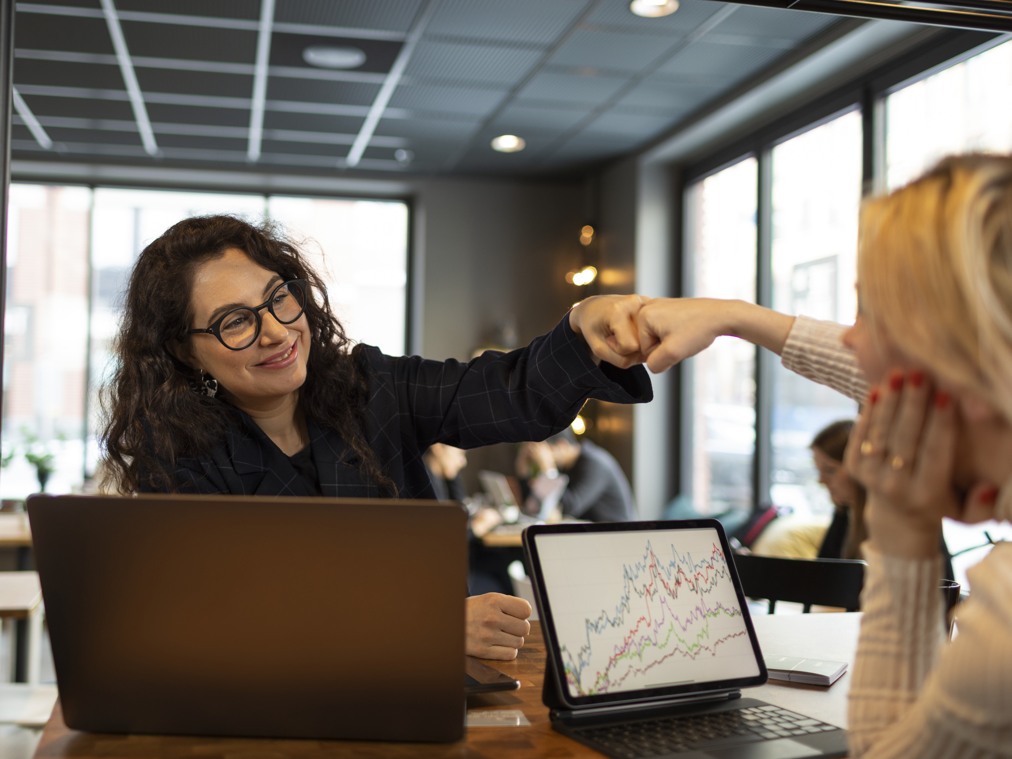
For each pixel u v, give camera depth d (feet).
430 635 3.22
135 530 3.24
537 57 15.90
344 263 25.11
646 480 21.42
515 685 3.84
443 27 14.69
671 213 21.68
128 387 4.86
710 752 3.18
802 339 4.03
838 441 10.15
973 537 10.87
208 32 14.90
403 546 3.18
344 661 3.26
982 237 2.30
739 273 19.31
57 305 23.43
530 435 5.24
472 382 5.30
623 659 3.64
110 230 23.75
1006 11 4.91
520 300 24.64
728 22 14.28
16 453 22.24
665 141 20.12
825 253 16.38
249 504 3.18
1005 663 2.28
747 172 19.10
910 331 2.41
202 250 4.79
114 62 16.20
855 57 14.82
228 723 3.35
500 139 20.90
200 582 3.25
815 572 7.45
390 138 20.93
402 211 25.35
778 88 16.38
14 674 11.43
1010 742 2.36
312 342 5.04
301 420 5.13
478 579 16.69
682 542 3.96
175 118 19.47
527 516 18.54
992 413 2.41
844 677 4.18
